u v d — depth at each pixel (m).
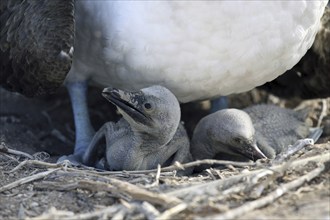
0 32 11.22
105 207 8.66
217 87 11.36
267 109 11.88
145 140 10.52
